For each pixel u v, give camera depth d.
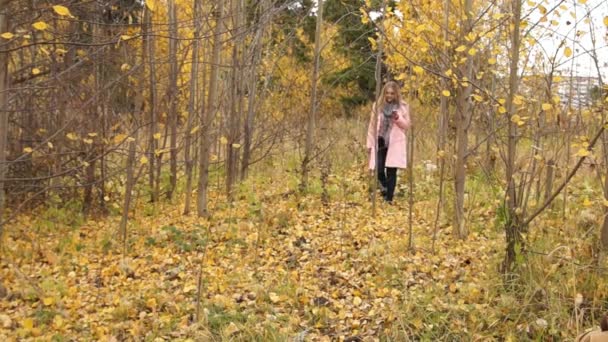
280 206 6.80
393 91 7.09
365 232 5.80
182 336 3.71
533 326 3.54
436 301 3.96
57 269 4.99
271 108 10.24
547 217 5.18
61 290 4.43
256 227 6.07
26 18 4.50
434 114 9.99
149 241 5.74
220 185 8.70
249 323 3.81
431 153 9.36
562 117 4.38
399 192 7.59
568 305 3.70
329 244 5.50
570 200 5.86
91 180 6.89
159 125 8.14
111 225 6.54
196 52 6.50
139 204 7.56
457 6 5.12
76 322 3.93
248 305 4.14
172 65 6.66
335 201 7.23
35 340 3.58
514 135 4.11
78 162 6.61
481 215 6.01
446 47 5.02
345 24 10.04
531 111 4.39
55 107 5.53
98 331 3.76
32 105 6.26
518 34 4.05
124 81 6.21
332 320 3.96
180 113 8.16
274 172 9.22
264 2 7.48
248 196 7.45
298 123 10.52
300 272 4.81
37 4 4.36
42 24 3.41
